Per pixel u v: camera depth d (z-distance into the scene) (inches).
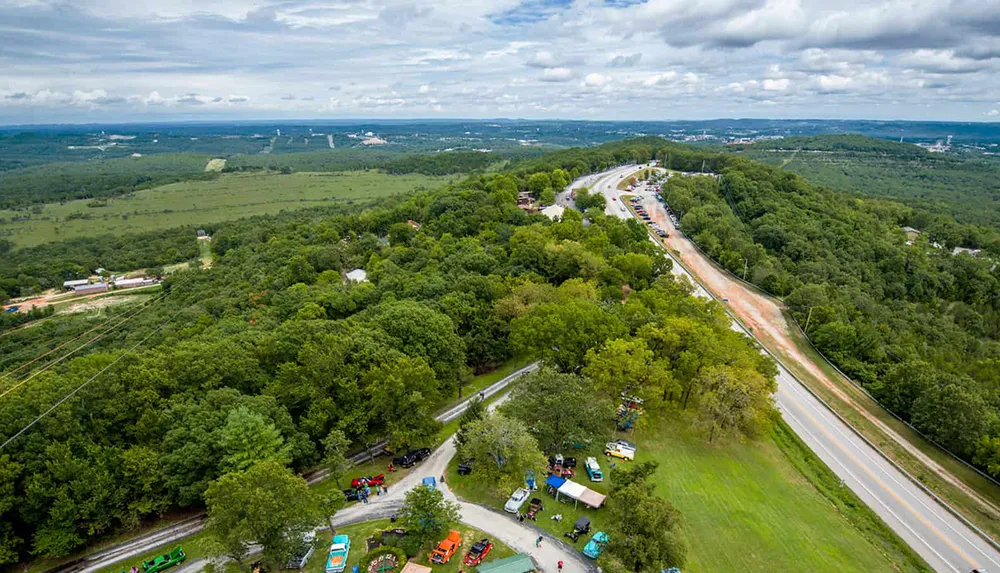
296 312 5723.4
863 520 3257.9
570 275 6304.1
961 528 3233.3
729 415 3676.2
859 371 5162.4
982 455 3737.7
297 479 2731.3
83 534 2984.7
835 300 6668.3
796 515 3228.3
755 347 4886.8
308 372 3764.8
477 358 5000.0
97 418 3191.4
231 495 2559.1
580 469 3486.7
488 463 3216.0
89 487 2891.2
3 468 2763.3
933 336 6914.4
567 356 4298.7
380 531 2928.2
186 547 2957.7
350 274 7687.0
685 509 3152.1
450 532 2876.5
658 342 4421.8
